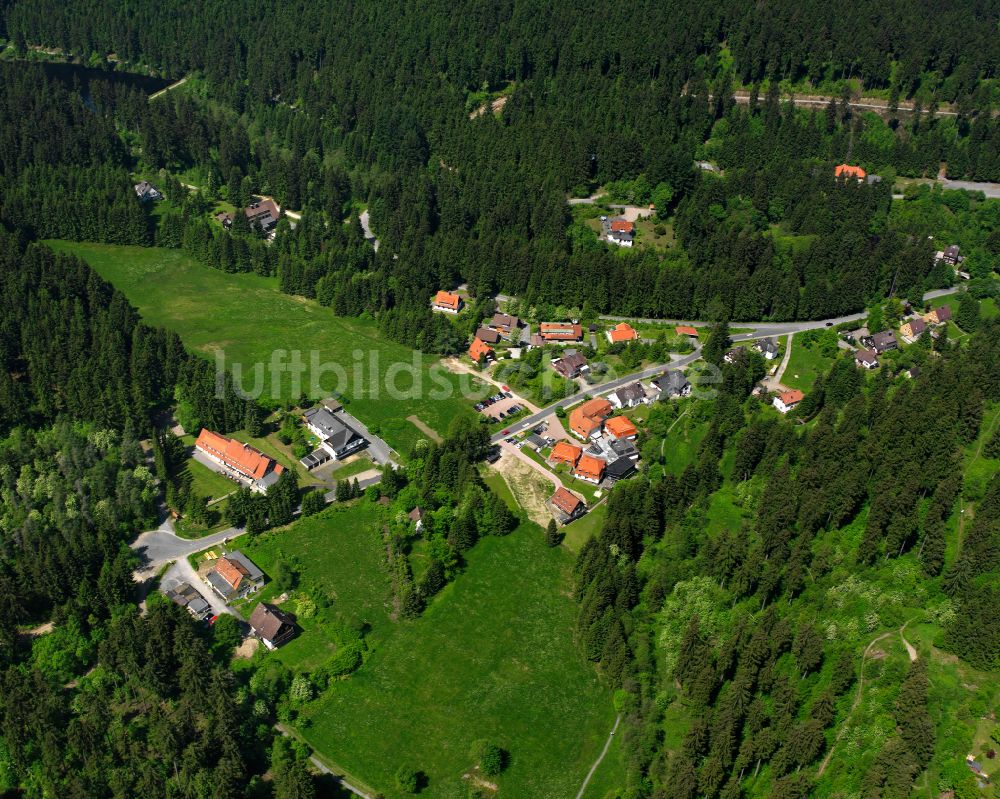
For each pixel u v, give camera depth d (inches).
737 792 5821.9
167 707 6481.3
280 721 6525.6
